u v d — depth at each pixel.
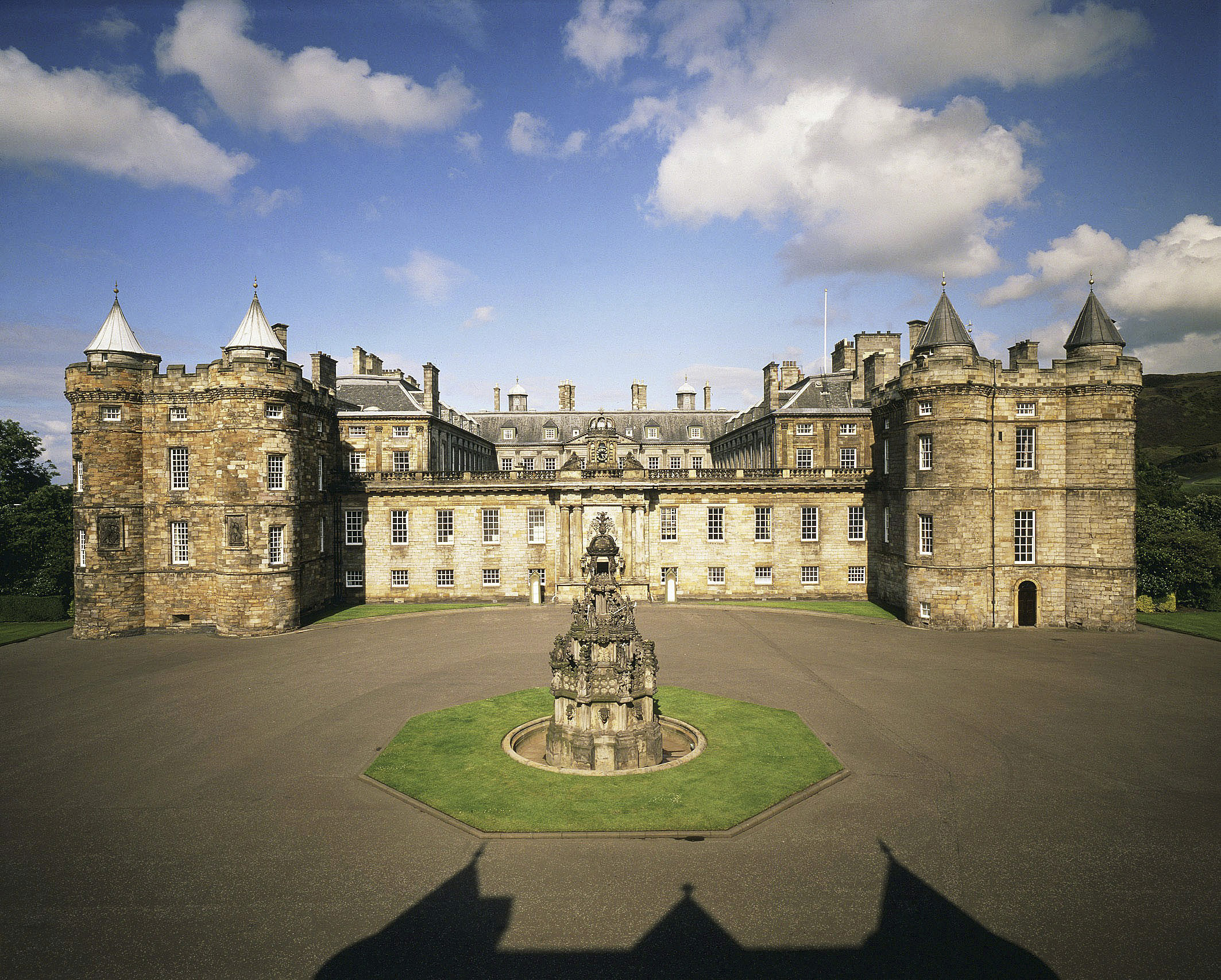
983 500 41.56
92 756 21.83
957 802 18.36
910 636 39.56
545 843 16.30
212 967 12.15
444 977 11.82
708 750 21.64
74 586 42.69
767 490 53.25
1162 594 47.09
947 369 40.97
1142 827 17.08
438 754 21.44
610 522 52.59
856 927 13.20
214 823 17.38
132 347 42.34
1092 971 11.99
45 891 14.50
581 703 20.78
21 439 54.03
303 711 26.06
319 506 48.75
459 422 72.50
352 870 15.21
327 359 54.12
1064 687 29.03
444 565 52.78
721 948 12.56
